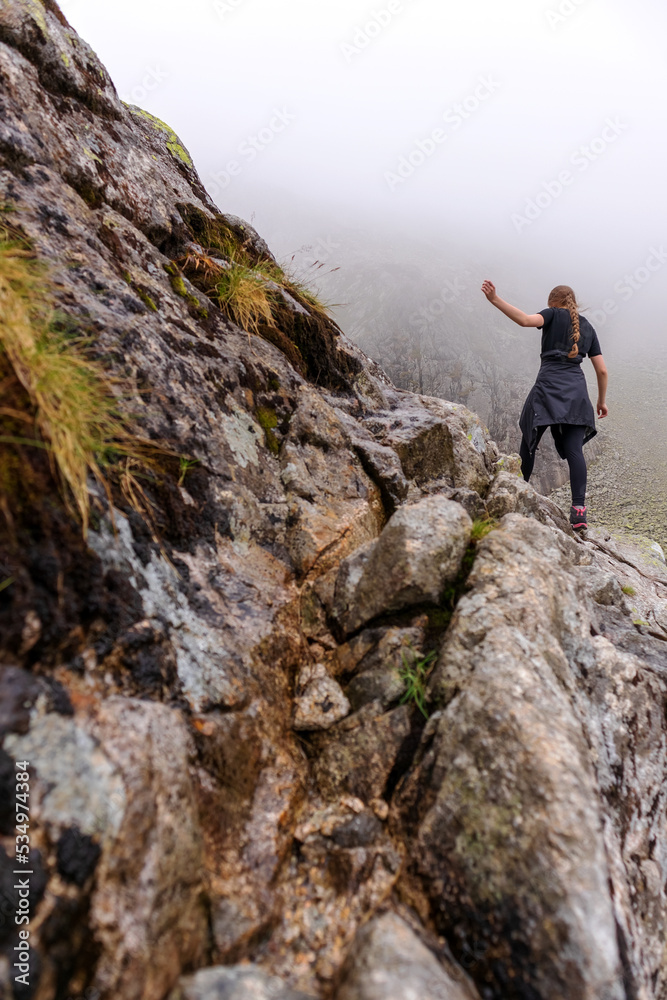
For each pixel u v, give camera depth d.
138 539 1.99
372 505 3.26
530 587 2.32
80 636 1.59
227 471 2.63
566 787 1.61
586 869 1.50
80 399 1.93
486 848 1.65
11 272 1.99
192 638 1.97
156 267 3.17
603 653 2.47
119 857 1.32
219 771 1.77
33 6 3.02
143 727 1.53
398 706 2.14
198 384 2.77
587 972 1.41
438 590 2.39
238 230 4.32
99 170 3.12
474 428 4.70
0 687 1.34
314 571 2.70
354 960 1.46
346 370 4.11
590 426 4.47
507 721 1.78
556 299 4.69
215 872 1.62
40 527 1.58
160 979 1.31
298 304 4.00
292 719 2.19
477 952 1.57
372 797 1.98
